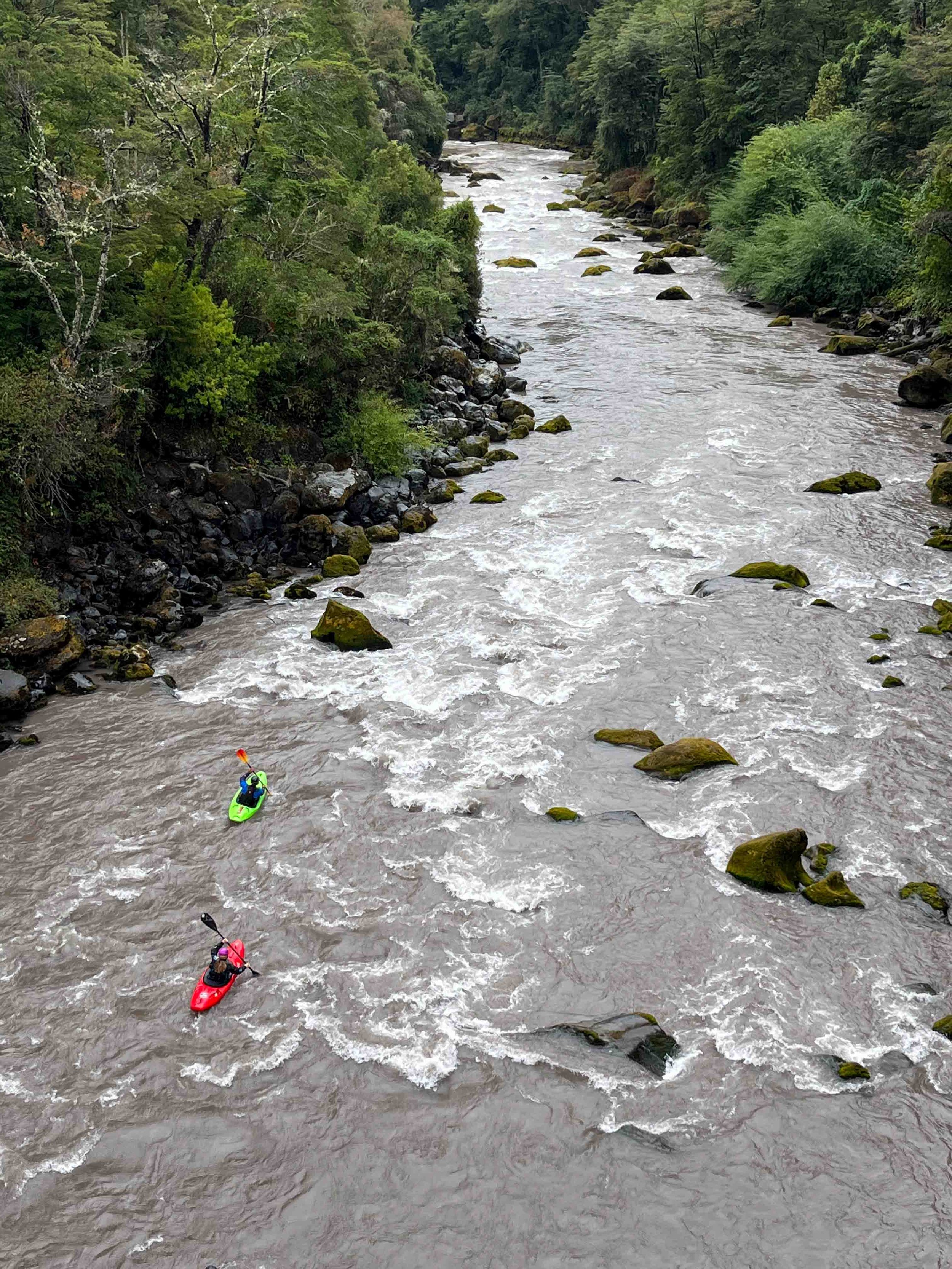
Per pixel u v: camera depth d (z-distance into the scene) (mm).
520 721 22438
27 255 25844
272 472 31984
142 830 19297
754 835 18875
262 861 18594
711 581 27953
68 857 18656
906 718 22047
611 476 35469
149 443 30297
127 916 17406
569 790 20297
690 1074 14586
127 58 35344
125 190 29016
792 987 15914
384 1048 15078
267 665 24688
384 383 37062
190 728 22250
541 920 17266
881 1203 12867
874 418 40188
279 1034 15344
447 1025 15430
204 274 33438
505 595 27891
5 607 24172
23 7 36500
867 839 18781
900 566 28750
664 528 31422
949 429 37469
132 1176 13406
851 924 17016
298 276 35469
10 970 16375
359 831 19297
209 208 31625
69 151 30766
